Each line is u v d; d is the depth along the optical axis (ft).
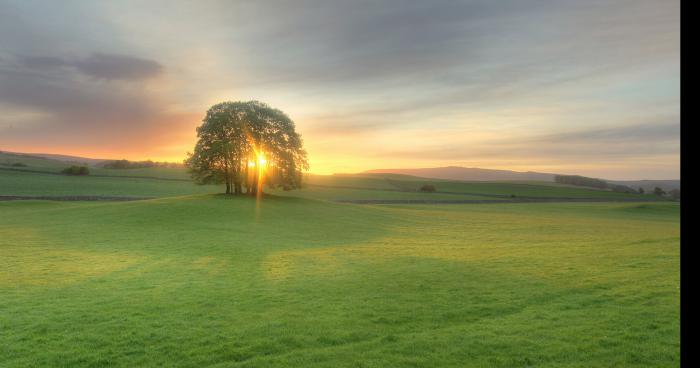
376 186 590.55
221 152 252.21
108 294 69.36
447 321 53.47
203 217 193.67
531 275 78.79
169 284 76.95
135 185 451.94
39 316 57.16
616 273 76.64
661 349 41.42
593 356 41.01
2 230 156.25
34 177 444.96
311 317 55.72
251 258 106.52
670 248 105.70
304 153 273.13
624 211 344.28
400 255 110.93
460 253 112.98
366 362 41.55
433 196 490.90
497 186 646.74
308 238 149.89
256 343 46.98
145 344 47.29
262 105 268.82
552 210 342.64
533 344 44.45
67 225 169.37
